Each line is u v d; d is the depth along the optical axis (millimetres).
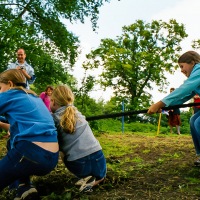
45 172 1522
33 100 1565
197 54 2027
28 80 3574
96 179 1808
